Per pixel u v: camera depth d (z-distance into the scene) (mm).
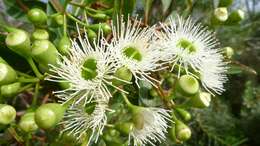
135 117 174
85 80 167
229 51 216
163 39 190
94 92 167
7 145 192
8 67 170
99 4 209
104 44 172
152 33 183
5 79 169
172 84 191
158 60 184
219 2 223
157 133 184
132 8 190
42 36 179
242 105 444
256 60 453
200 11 246
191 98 188
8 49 193
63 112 165
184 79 183
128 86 186
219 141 328
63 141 176
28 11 195
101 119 169
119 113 182
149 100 188
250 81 443
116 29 187
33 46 171
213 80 197
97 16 200
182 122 192
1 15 243
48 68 171
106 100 167
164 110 183
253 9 426
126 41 178
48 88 184
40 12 184
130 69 170
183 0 228
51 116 160
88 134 172
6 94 172
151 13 223
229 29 357
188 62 191
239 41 395
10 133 186
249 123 432
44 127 160
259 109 435
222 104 398
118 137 178
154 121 179
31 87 187
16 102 284
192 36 200
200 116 327
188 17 209
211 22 219
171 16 210
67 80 166
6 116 166
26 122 165
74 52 172
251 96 438
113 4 197
